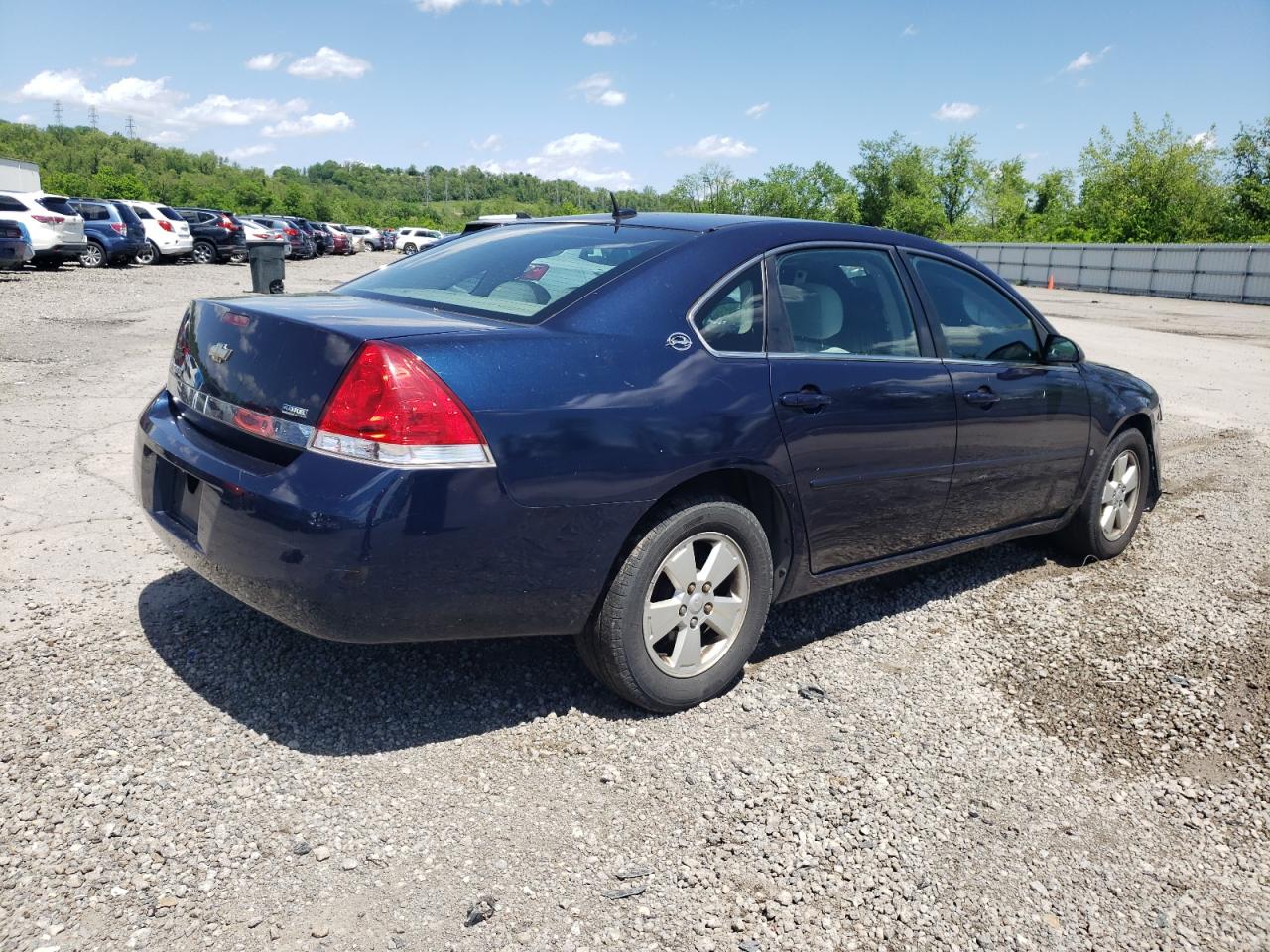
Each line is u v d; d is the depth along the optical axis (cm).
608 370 291
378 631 269
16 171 3856
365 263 3978
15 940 208
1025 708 347
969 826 276
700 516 310
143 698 310
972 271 430
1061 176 9006
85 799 257
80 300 1580
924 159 8881
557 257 338
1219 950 235
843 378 348
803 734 318
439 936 220
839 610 425
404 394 257
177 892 227
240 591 280
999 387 411
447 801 269
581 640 313
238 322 296
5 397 755
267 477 268
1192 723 342
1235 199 5566
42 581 397
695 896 239
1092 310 2819
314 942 215
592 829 262
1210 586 475
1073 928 238
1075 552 503
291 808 261
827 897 243
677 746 305
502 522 270
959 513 407
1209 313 2938
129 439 642
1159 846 273
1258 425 927
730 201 9556
